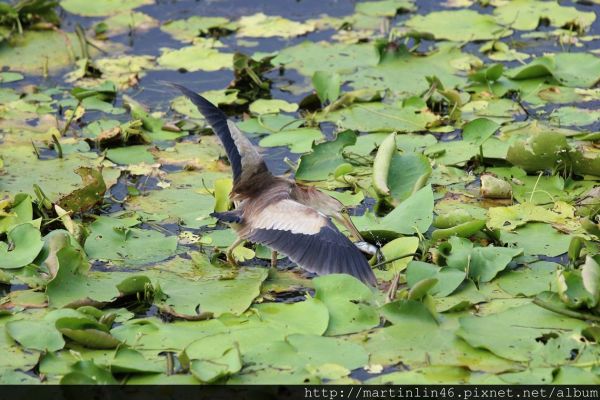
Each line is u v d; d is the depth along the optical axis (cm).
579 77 1583
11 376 931
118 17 1842
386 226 1162
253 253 1144
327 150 1348
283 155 1398
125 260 1133
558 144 1291
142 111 1464
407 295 1031
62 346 968
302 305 1026
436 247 1148
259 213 1011
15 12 1744
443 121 1462
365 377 927
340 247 954
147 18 1836
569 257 1105
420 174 1277
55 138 1359
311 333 986
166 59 1677
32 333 977
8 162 1353
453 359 946
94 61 1677
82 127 1476
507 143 1382
